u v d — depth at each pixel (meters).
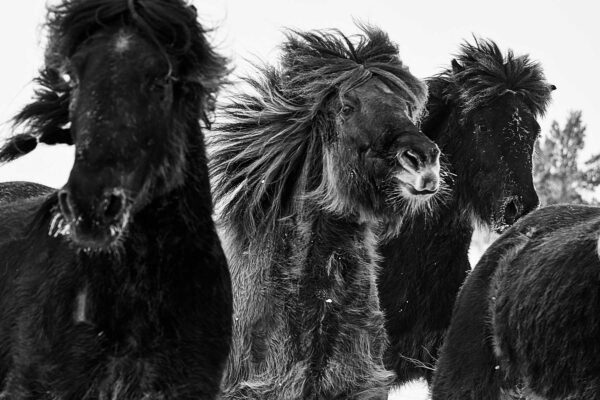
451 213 11.43
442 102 12.06
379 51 9.66
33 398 6.91
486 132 11.62
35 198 8.81
